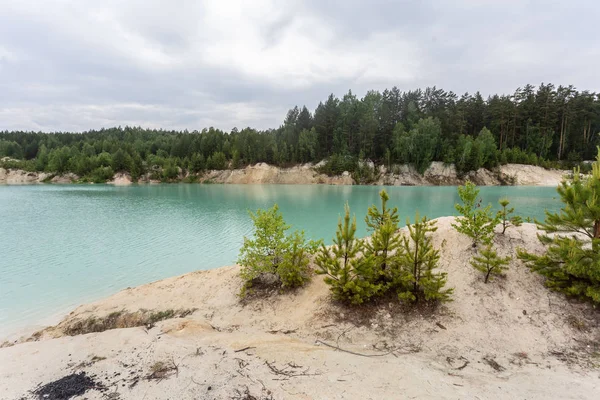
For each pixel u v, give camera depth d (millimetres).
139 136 150750
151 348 6281
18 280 12633
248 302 9297
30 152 127875
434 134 68188
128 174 95625
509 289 8234
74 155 103875
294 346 6621
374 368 5637
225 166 92375
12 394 4742
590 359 5918
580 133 67438
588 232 7992
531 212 26875
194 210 32656
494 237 10328
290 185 74000
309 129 94438
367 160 76625
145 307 9492
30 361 5820
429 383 5117
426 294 7766
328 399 4504
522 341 6609
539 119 68125
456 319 7438
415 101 86812
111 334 7203
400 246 8758
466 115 74375
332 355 6156
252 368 5449
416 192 49625
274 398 4535
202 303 9508
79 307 9977
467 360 6066
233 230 22219
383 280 8625
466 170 66188
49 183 91688
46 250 17062
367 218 10906
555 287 7934
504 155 64438
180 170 94500
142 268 14055
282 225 10258
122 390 4809
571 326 6883
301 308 8695
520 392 4887
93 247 17672
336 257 8406
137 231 21938
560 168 64500
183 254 16203
